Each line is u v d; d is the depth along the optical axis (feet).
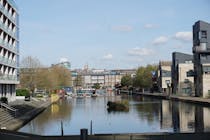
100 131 129.59
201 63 294.05
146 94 456.45
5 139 73.56
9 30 233.14
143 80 506.89
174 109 217.77
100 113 205.46
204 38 293.23
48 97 346.33
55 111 222.28
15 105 189.47
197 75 305.73
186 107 228.63
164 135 68.90
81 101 355.56
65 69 519.19
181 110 208.23
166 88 460.14
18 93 281.33
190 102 257.55
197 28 300.40
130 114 195.11
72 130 132.87
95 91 533.96
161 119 165.58
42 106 235.81
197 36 301.43
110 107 239.09
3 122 123.13
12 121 133.18
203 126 135.64
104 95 517.96
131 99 370.32
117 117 180.14
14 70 254.88
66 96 454.81
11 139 73.36
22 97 275.59
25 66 336.08
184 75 370.53
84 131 56.39
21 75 333.62
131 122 156.66
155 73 511.81
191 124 143.02
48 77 361.71
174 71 398.42
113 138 69.10
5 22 224.74
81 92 502.79
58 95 395.34
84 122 159.43
